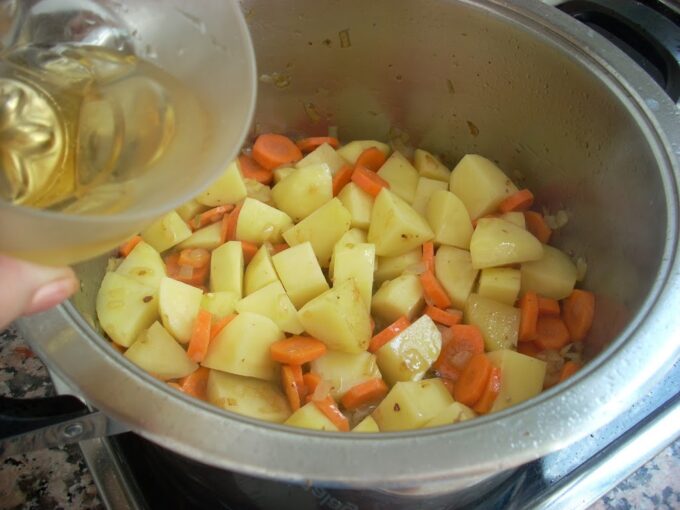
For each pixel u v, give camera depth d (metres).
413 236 0.33
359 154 0.38
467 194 0.35
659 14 0.37
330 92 0.38
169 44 0.22
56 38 0.22
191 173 0.19
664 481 0.27
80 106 0.20
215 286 0.32
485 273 0.33
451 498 0.24
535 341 0.32
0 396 0.20
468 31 0.33
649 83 0.28
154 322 0.29
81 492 0.26
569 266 0.33
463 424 0.19
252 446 0.19
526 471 0.26
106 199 0.18
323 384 0.28
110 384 0.20
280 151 0.38
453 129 0.38
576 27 0.30
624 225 0.29
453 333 0.31
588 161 0.32
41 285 0.19
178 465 0.25
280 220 0.34
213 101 0.21
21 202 0.18
